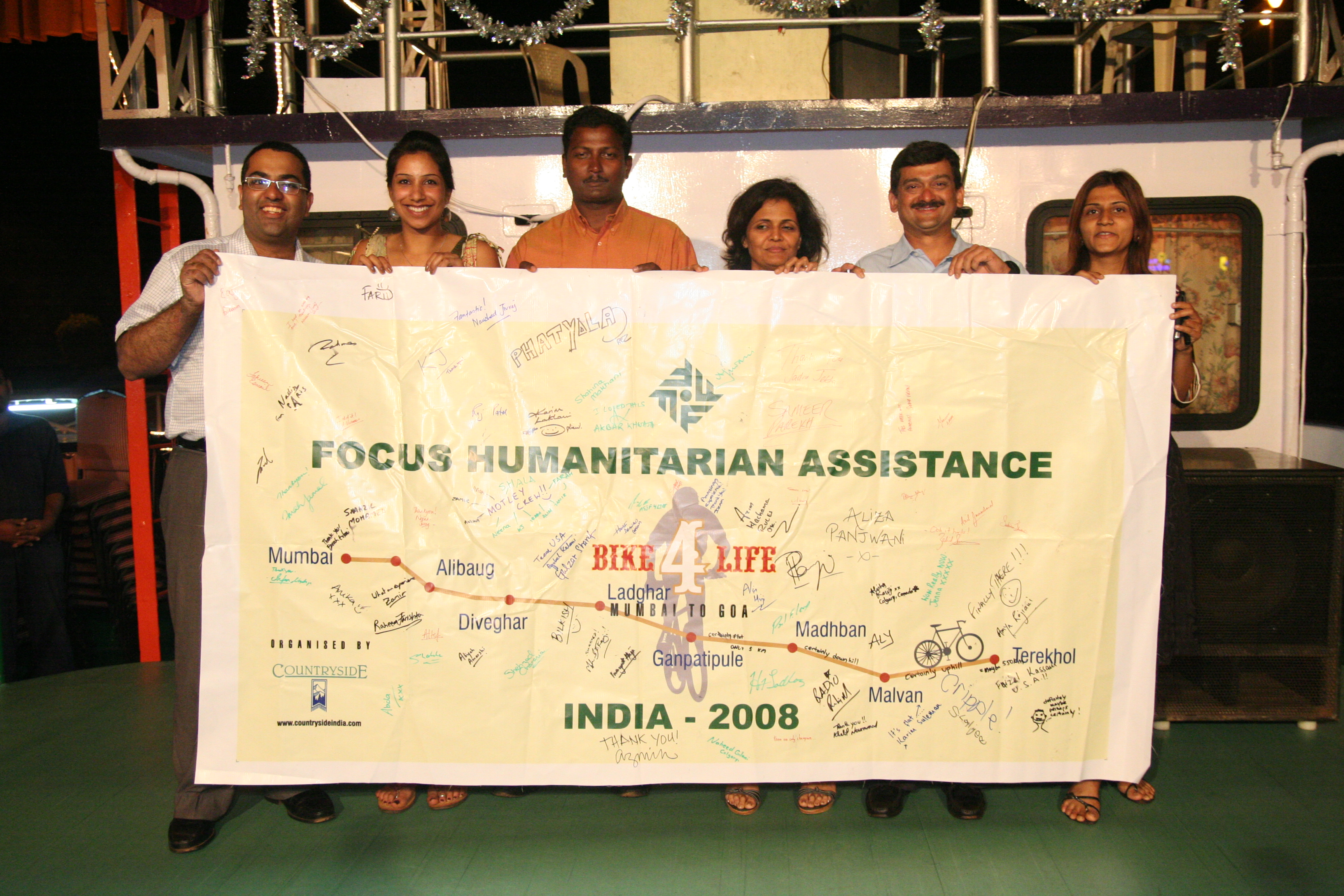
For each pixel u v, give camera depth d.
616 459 2.63
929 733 2.67
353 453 2.60
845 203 4.31
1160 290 2.63
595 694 2.64
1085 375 2.64
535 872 2.62
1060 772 2.68
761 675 2.64
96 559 5.29
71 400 6.71
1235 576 3.51
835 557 2.64
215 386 2.56
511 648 2.63
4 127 9.32
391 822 2.91
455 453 2.62
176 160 4.73
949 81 9.07
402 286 2.61
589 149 3.22
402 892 2.52
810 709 2.65
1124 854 2.70
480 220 4.41
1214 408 4.36
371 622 2.61
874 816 2.91
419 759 2.63
